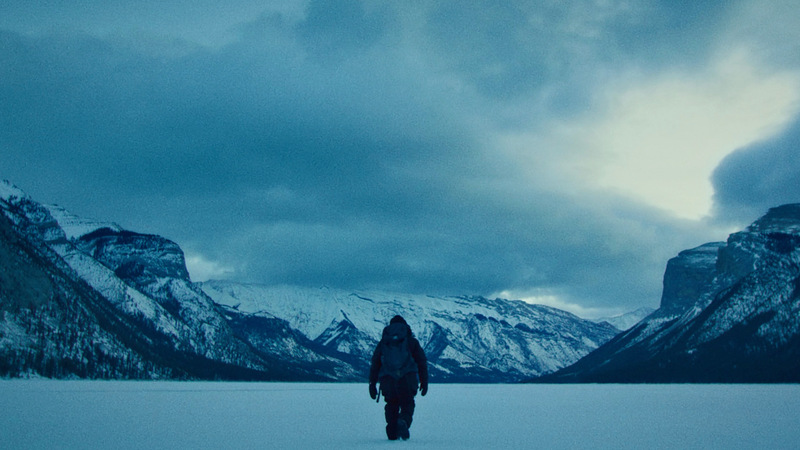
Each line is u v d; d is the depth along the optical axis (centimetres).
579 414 3231
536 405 4659
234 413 3203
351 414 3206
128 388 11144
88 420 2436
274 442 1645
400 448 1475
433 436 1845
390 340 1730
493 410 3759
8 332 18138
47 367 17675
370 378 1747
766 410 3603
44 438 1694
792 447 1561
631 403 4956
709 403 4816
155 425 2234
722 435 1900
